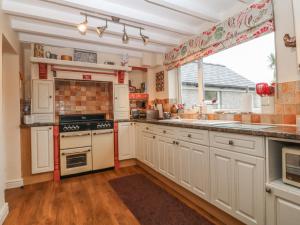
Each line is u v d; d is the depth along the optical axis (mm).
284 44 1816
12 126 2643
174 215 1879
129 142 3543
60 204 2133
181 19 2668
